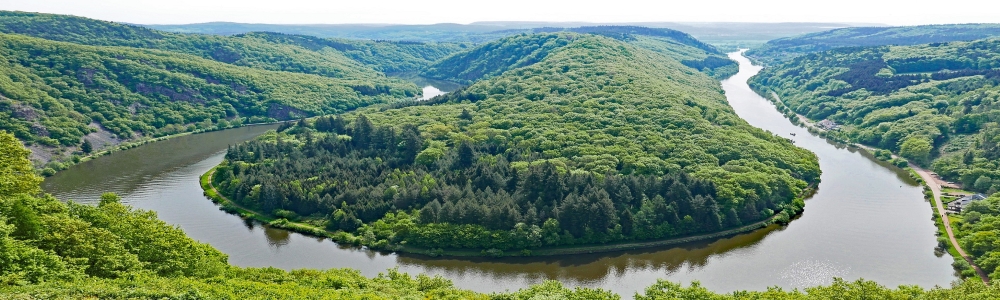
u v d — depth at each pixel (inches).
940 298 4753.9
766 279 6815.9
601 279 6835.6
